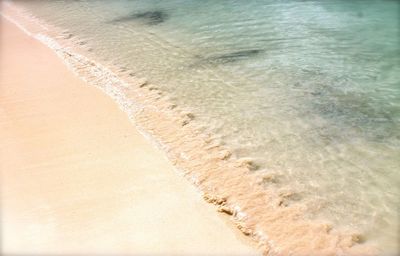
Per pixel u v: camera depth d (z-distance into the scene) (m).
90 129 8.16
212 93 9.64
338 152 7.46
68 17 17.00
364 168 7.04
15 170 6.85
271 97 9.41
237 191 6.46
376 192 6.48
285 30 13.84
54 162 7.09
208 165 7.07
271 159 7.27
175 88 9.94
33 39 14.18
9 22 16.83
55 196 6.21
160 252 5.25
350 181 6.73
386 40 12.95
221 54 11.98
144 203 6.13
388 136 7.92
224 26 14.50
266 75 10.52
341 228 5.77
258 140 7.82
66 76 10.77
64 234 5.45
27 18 17.27
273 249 5.41
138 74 10.80
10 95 9.68
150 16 16.38
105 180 6.62
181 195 6.33
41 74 10.96
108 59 11.93
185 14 16.34
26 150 7.44
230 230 5.71
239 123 8.38
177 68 11.12
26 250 5.16
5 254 5.05
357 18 15.20
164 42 13.22
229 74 10.63
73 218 5.76
